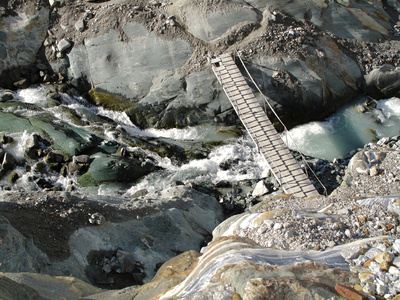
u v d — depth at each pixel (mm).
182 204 12969
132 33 21156
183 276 8695
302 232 9625
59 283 7863
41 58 21906
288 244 9336
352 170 14500
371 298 6566
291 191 14508
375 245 7988
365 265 7492
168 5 22094
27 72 21516
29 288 7117
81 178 16328
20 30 21812
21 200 10266
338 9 22531
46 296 7246
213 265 8078
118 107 20828
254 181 16578
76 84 21562
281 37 20109
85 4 23062
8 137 17188
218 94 19406
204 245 11766
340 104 20578
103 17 21875
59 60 21656
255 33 20453
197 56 20219
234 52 19672
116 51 21125
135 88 20594
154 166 17219
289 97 19141
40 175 16453
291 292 6613
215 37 20531
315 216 10383
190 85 19719
